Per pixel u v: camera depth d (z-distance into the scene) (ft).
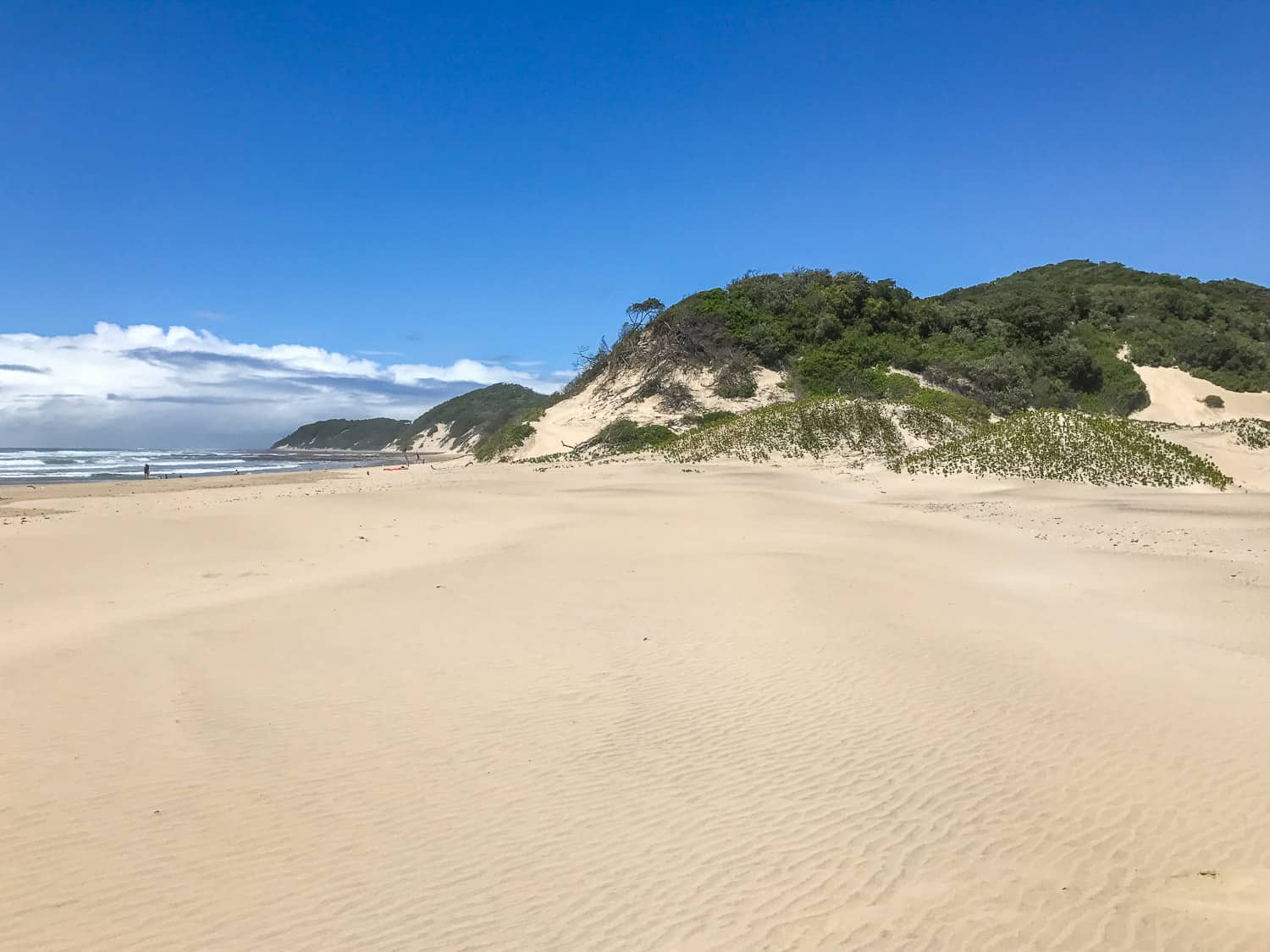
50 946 15.64
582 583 47.88
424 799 21.95
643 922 16.87
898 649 35.04
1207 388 217.36
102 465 233.55
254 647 34.96
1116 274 315.78
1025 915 17.19
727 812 21.53
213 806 21.22
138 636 36.32
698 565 52.90
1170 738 26.17
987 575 54.65
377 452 475.72
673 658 34.30
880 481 112.37
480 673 32.32
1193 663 34.58
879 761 24.59
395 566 53.78
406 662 33.47
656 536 66.59
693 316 201.98
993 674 32.07
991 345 215.92
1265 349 234.17
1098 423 119.03
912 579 50.60
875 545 63.52
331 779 22.91
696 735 26.55
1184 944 16.22
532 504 89.25
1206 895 17.94
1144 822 21.11
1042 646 36.19
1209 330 245.24
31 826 19.86
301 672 31.99
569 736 26.35
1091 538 69.77
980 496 98.17
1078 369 214.48
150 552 59.82
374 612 41.11
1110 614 44.42
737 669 32.83
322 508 84.33
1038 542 68.03
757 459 135.54
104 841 19.34
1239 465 111.86
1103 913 17.24
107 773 22.80
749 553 57.82
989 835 20.42
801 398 176.55
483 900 17.53
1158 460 108.37
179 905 17.06
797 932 16.56
